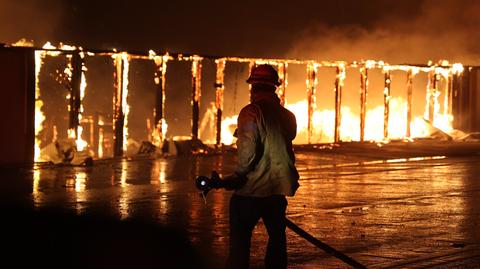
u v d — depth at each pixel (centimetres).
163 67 2112
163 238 1057
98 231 1099
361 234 1095
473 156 2266
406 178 1744
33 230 1103
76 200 1384
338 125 2558
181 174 1777
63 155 1889
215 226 1151
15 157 1833
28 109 1845
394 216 1243
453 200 1416
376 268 886
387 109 2694
